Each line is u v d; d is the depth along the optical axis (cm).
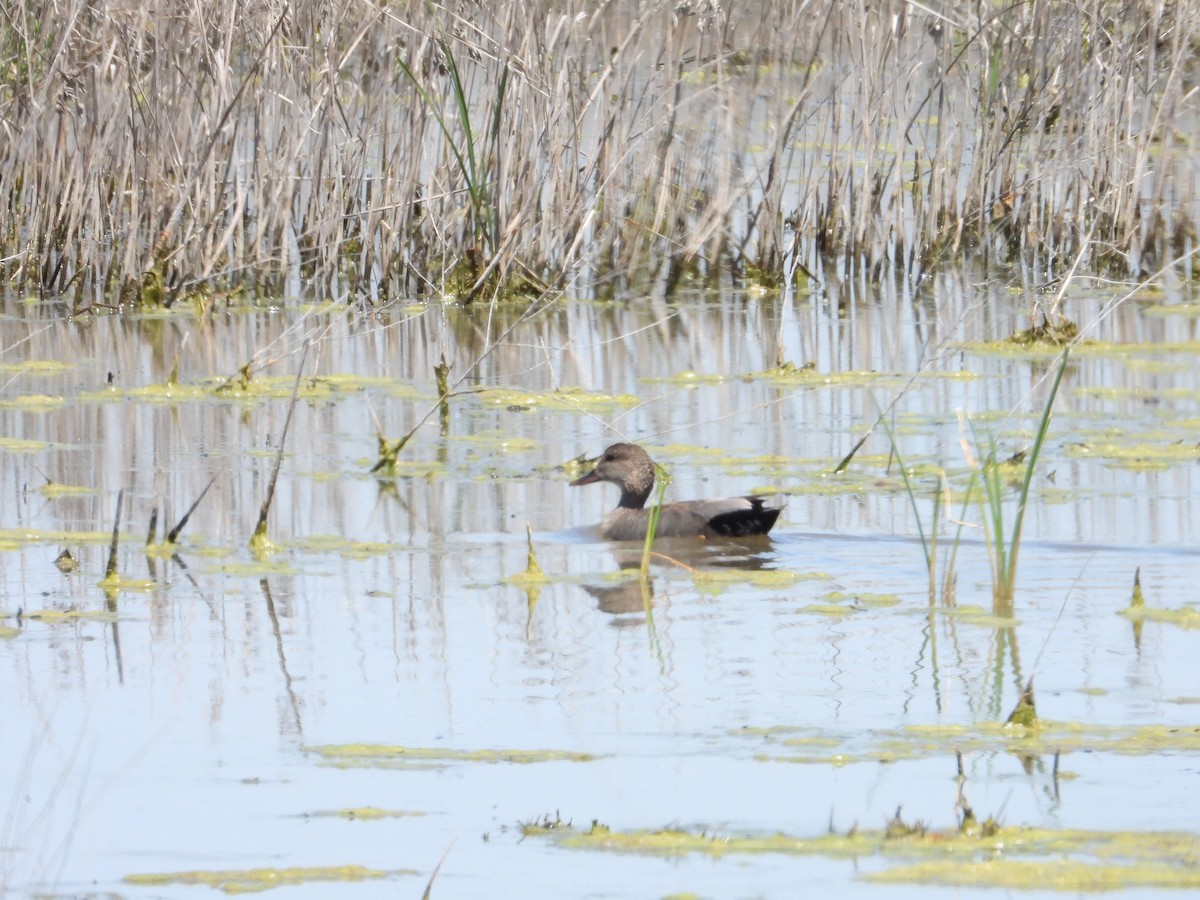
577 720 1375
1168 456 2306
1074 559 1850
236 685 1465
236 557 1889
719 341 3173
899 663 1513
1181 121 4272
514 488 2225
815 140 3731
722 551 1920
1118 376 2845
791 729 1348
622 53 3372
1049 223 3644
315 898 1064
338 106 3453
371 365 3023
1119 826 1150
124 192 3519
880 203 3756
